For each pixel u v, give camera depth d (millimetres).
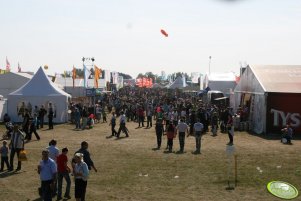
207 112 33938
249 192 14164
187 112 37500
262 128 30969
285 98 30438
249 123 33719
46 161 11906
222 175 16828
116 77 93688
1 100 38938
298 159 20344
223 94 55156
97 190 14531
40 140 27406
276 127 30719
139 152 22750
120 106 48906
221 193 14055
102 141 27172
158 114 32594
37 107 36031
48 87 39219
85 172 11688
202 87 71688
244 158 20688
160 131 24391
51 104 35125
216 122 30969
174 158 20859
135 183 15562
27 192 14258
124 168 18359
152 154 22078
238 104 41031
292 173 17141
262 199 13289
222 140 27766
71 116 38688
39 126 35594
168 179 16219
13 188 14812
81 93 67938
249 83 36219
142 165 19047
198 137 22766
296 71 34656
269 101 30641
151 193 14117
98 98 60812
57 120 38969
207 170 17828
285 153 22172
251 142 26688
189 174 17078
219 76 61906
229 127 25781
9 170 17766
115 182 15727
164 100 51375
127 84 138375
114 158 20891
